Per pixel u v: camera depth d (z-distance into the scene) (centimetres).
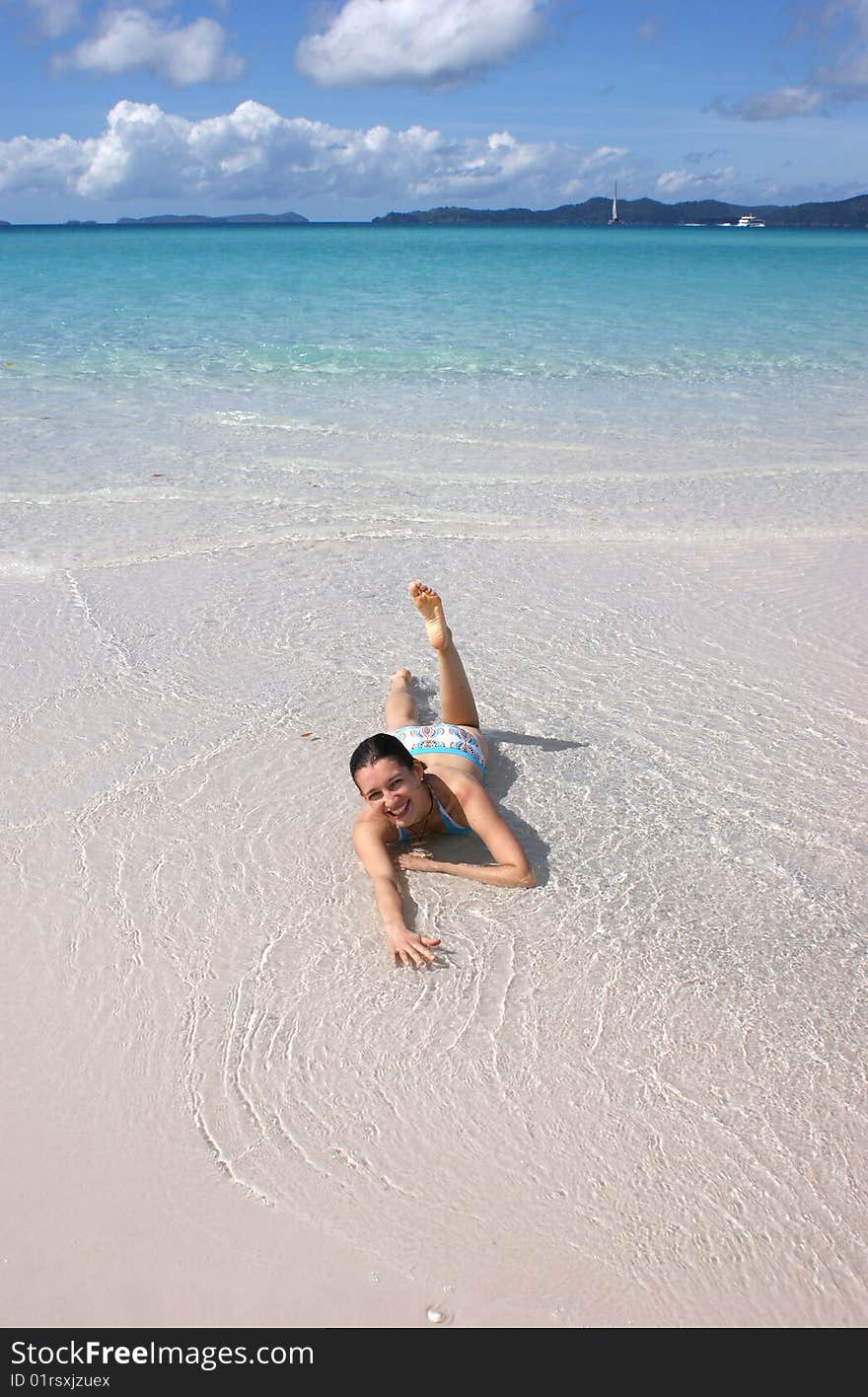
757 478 909
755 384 1371
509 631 573
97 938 329
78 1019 296
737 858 375
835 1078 278
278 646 547
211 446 996
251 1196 243
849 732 464
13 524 746
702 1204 242
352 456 969
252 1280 223
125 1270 225
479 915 346
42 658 527
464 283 2952
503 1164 252
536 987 312
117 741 448
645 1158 254
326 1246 231
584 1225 237
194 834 386
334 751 444
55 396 1230
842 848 381
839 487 878
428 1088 274
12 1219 235
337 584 641
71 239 8162
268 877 362
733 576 660
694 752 448
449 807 382
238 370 1425
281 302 2325
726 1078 278
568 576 661
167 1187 245
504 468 938
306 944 329
